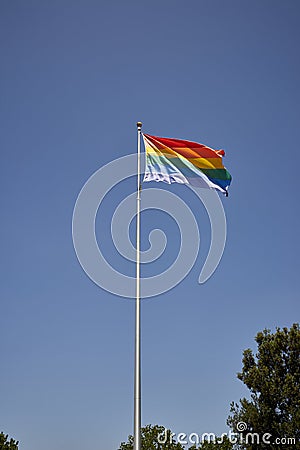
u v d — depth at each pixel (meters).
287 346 31.86
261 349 32.12
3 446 45.12
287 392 30.67
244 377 32.06
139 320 22.98
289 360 31.59
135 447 21.12
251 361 32.41
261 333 32.66
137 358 22.42
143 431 42.66
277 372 31.47
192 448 36.66
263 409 30.94
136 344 22.62
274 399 30.97
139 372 22.22
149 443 41.56
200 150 27.17
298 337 31.67
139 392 21.91
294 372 31.44
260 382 31.34
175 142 27.09
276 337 32.03
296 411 30.44
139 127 26.80
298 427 30.09
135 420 21.47
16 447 45.62
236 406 31.91
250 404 31.48
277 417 30.91
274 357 31.70
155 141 26.97
